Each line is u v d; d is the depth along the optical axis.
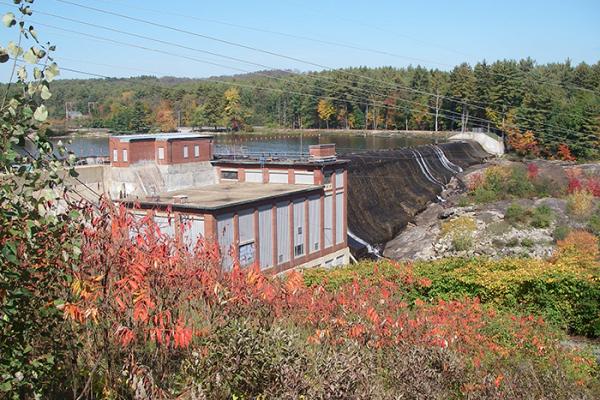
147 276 6.79
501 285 16.98
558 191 58.38
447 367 8.85
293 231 35.91
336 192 40.12
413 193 58.97
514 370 10.15
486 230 44.78
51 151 4.77
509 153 85.00
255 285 8.23
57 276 5.22
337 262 40.34
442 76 105.88
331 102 101.81
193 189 37.62
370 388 6.61
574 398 8.99
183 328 6.59
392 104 103.69
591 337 16.06
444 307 14.41
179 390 6.11
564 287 16.41
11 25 4.59
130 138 39.00
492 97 89.06
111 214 6.77
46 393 5.62
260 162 40.62
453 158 74.50
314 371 6.71
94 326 6.17
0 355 4.81
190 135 42.72
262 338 6.53
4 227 4.58
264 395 6.09
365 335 9.23
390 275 18.19
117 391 5.93
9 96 4.66
